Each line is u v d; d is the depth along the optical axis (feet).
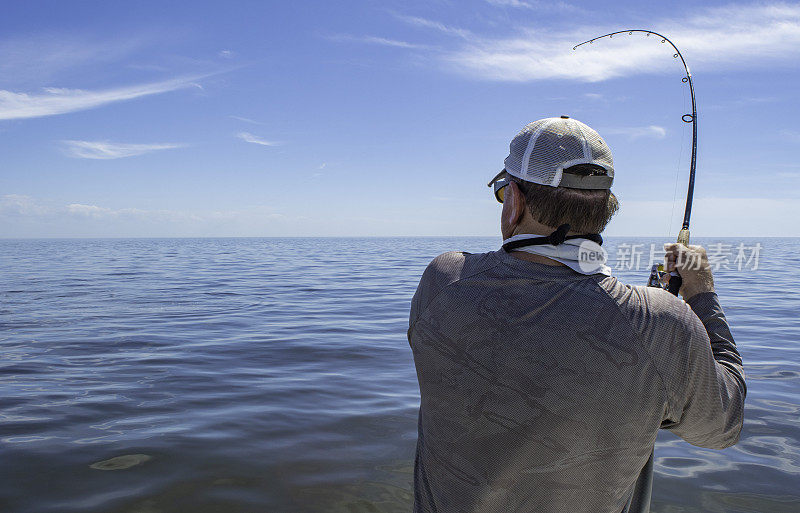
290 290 39.04
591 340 2.59
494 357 2.73
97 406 12.51
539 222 2.83
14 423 11.38
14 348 18.86
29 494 8.35
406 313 27.25
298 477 9.02
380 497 8.40
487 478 2.77
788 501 8.16
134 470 9.19
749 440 10.51
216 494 8.42
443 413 2.91
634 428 2.61
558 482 2.68
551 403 2.62
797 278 46.11
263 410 12.29
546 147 2.81
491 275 2.87
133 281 47.01
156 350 18.53
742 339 20.11
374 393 13.65
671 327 2.59
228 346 19.19
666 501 8.20
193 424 11.37
